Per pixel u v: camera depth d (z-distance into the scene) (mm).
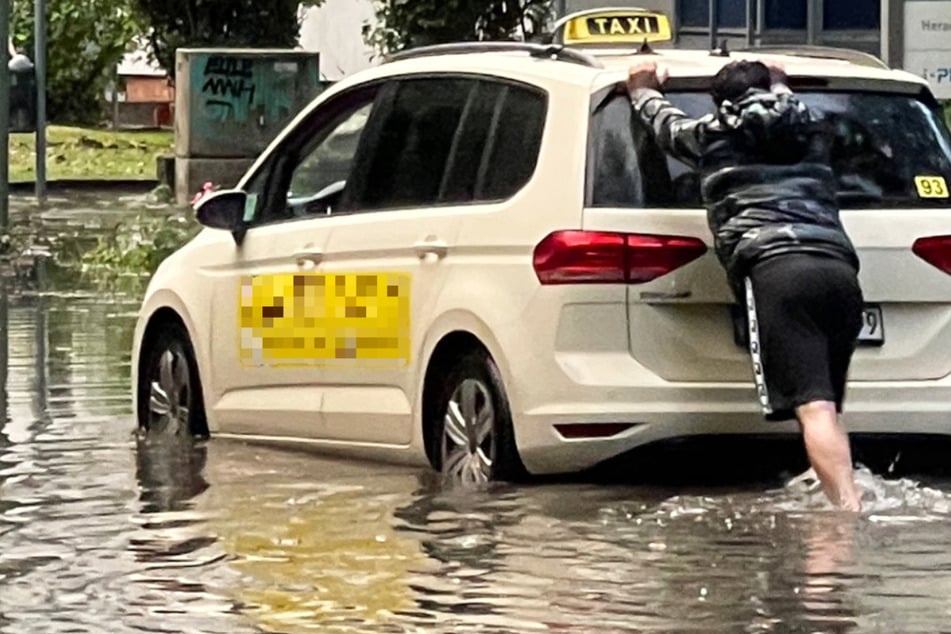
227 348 12641
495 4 28359
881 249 10742
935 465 11406
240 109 31375
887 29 19891
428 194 11414
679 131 10422
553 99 10797
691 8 32562
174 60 33094
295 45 33594
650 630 8094
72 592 8891
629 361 10422
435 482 11117
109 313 20656
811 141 10578
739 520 10055
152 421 13398
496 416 10734
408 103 11789
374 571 9141
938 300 10805
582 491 10742
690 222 10500
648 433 10406
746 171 10422
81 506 10781
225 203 12531
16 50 54531
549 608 8445
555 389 10422
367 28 28906
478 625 8195
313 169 12312
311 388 12078
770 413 10266
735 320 10539
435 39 28266
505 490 10742
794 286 10211
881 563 9148
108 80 56031
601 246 10406
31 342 18266
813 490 10664
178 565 9367
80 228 30516
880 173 11000
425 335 11188
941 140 11250
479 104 11281
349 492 10969
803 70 11062
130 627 8281
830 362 10359
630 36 12414
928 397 10758
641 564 9180
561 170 10594
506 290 10664
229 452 12445
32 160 45812
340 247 11836
